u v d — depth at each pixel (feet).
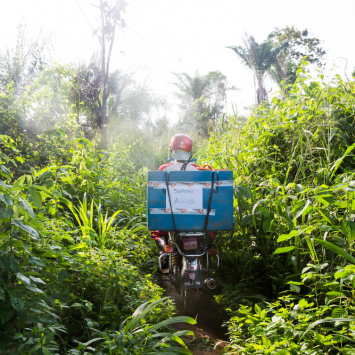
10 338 7.02
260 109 18.21
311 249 10.04
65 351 7.91
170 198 11.81
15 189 7.54
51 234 9.89
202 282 11.24
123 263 10.98
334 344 8.36
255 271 13.14
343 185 9.33
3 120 17.52
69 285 9.48
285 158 15.76
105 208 18.21
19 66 24.71
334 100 15.42
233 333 9.85
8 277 7.22
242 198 13.05
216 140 19.90
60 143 19.31
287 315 8.85
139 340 7.84
